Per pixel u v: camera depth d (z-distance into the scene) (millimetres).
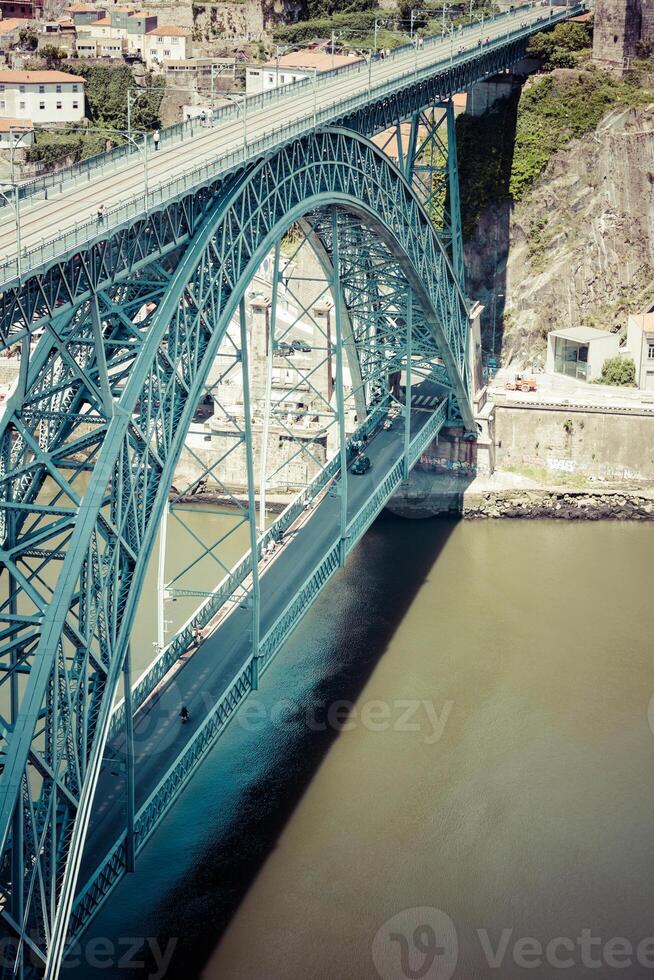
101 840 61281
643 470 124938
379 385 124500
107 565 57625
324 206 86938
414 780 79062
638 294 145000
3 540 57500
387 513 124688
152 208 61344
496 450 126312
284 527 95500
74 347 63938
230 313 70062
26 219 63688
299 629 97688
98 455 58969
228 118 87375
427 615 100625
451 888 70125
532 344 143000
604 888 70500
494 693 88938
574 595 105188
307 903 68438
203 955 64500
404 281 106250
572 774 80188
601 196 143500
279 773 79062
